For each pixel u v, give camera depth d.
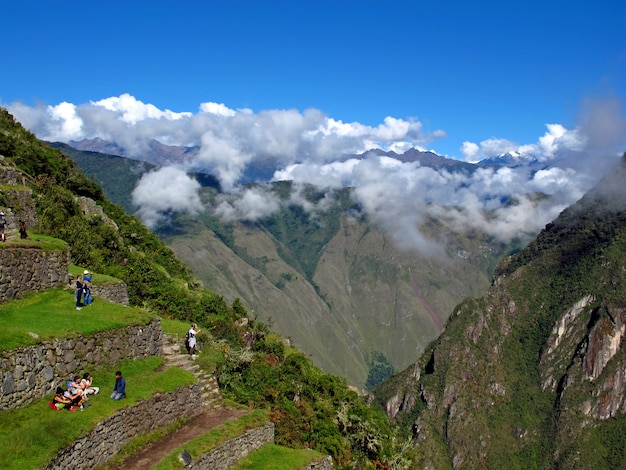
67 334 19.78
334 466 29.20
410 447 39.91
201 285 61.62
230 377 29.39
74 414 17.72
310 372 42.44
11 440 14.96
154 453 19.55
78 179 55.41
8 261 22.17
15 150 47.06
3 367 16.58
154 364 24.38
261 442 23.70
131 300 37.84
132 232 58.59
